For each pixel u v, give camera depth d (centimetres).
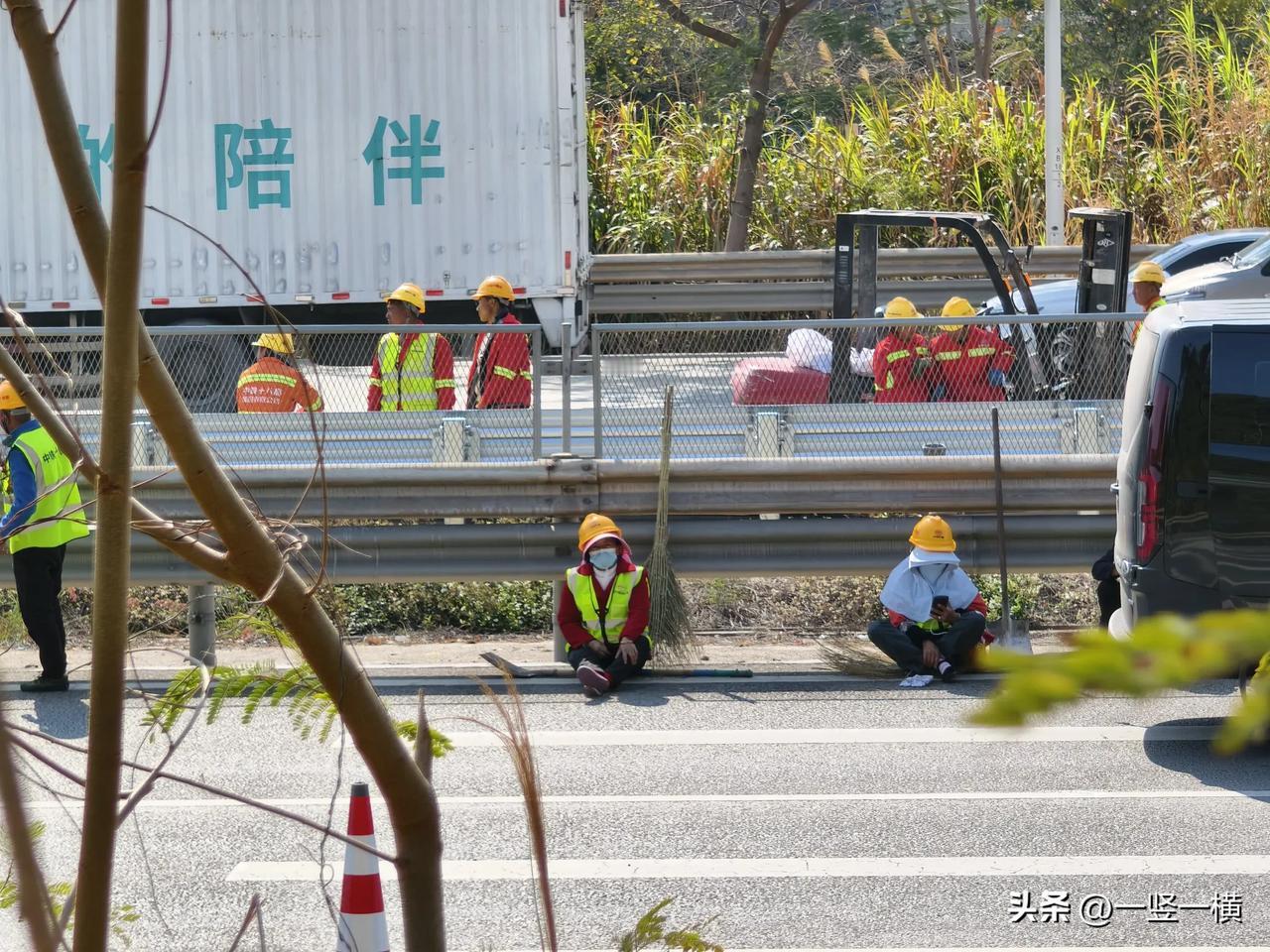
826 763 2117
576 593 2578
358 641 3003
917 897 1616
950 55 10156
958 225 3903
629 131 7094
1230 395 2120
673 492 2739
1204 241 4994
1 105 4638
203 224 4694
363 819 1124
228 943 1516
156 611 3036
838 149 6769
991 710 249
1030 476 2711
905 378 2866
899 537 2712
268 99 4656
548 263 4684
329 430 2786
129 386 404
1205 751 2142
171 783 2028
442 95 4650
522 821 1888
